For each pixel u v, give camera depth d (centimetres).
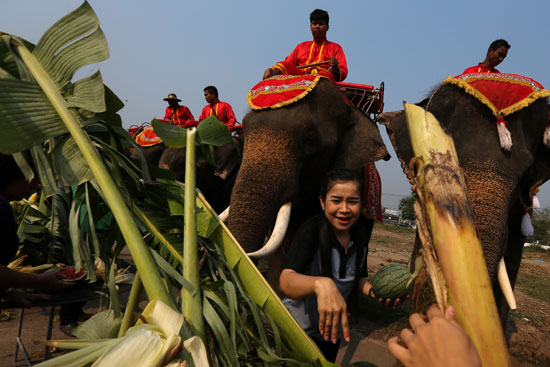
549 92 274
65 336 336
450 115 288
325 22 485
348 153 383
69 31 144
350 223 176
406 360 60
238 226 313
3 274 169
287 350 144
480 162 256
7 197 175
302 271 183
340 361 332
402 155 314
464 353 56
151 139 775
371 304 506
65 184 134
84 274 198
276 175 336
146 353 84
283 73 411
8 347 309
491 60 455
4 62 145
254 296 146
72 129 129
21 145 123
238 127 773
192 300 114
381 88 447
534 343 425
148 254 114
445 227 97
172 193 155
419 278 111
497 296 330
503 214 234
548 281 892
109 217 178
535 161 299
